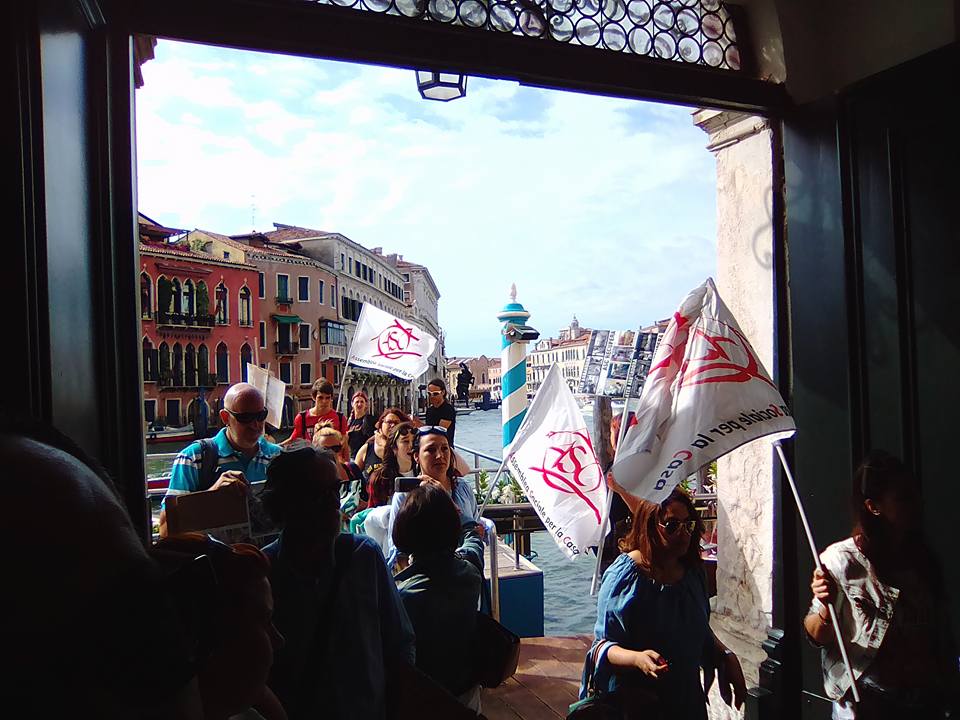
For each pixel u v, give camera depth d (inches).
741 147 143.8
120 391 85.0
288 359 2164.1
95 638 17.2
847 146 121.8
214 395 1898.4
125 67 87.1
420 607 90.3
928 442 111.3
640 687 92.5
